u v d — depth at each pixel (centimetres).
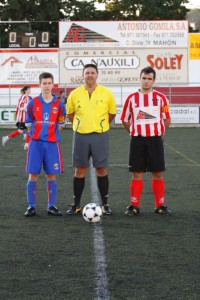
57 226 754
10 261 589
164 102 820
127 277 536
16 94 3675
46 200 946
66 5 5353
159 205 835
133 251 627
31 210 818
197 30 6022
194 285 513
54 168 818
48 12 5153
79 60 3609
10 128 3028
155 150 816
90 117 812
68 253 620
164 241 671
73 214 833
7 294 491
